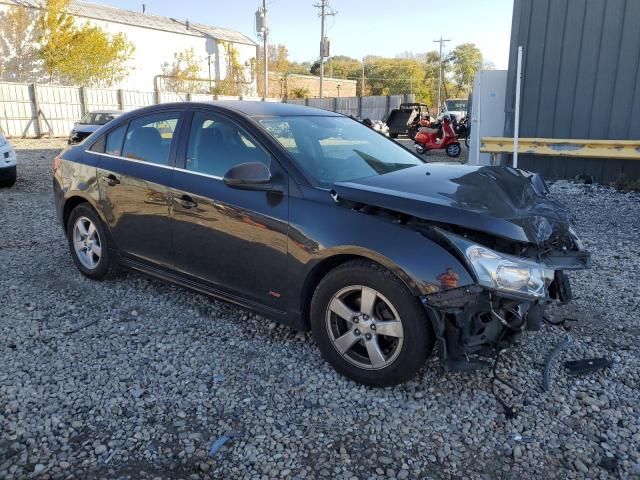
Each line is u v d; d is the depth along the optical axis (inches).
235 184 130.7
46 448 103.0
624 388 125.2
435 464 100.7
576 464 100.3
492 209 117.3
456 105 1201.4
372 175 142.8
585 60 379.9
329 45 2018.9
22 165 536.4
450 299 109.0
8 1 1299.2
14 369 130.5
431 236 114.4
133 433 107.8
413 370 117.2
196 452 102.7
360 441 106.5
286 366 133.8
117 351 140.7
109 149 181.5
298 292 131.3
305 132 153.0
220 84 1892.2
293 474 97.4
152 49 1708.9
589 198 339.9
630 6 360.8
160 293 180.4
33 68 1359.5
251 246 137.5
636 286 189.3
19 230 264.4
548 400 120.3
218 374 130.0
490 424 111.9
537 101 398.3
